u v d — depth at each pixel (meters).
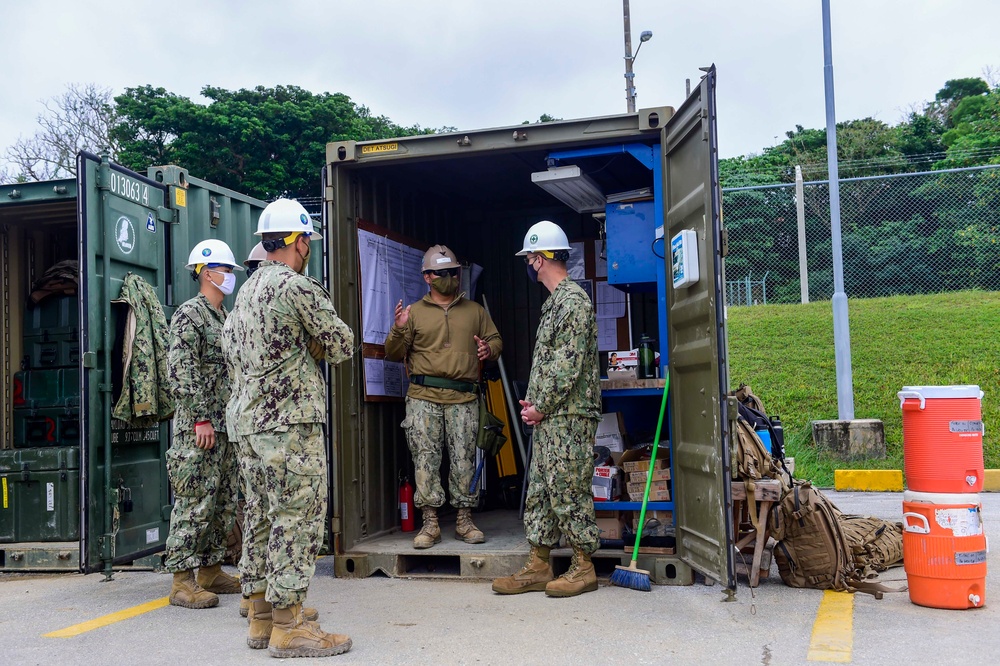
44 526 6.19
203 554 4.86
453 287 5.75
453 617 4.22
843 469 9.66
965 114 30.08
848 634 3.72
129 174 5.64
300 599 3.65
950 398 4.16
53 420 6.73
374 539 5.72
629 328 7.10
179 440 4.68
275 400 3.64
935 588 4.15
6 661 3.68
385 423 6.07
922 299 14.62
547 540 4.76
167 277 6.07
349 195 5.70
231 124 26.27
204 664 3.56
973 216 15.94
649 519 5.05
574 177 5.27
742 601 4.40
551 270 4.82
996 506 7.79
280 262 3.91
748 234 17.67
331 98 28.47
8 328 6.97
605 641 3.72
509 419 7.14
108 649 3.83
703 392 4.38
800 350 13.34
